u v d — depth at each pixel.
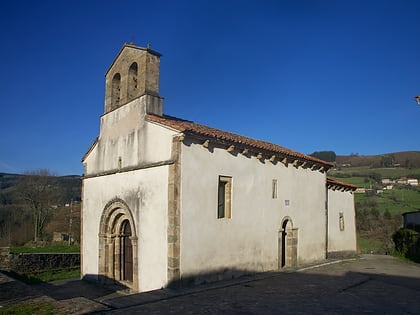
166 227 12.73
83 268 17.98
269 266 16.33
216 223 13.90
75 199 48.97
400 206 44.72
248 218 15.42
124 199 15.26
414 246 22.27
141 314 9.33
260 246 15.91
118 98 17.66
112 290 15.52
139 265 13.91
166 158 13.25
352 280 14.35
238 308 9.99
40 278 18.48
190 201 13.02
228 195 14.66
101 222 16.78
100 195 17.11
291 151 20.23
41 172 39.91
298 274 15.70
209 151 13.95
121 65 16.89
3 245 32.97
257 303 10.57
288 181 18.16
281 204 17.47
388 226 38.50
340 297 11.45
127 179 15.24
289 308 10.05
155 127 13.98
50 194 40.50
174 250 12.33
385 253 27.20
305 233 19.08
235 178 14.97
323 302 10.78
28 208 39.97
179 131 12.79
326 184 21.72
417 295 11.88
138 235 14.17
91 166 18.30
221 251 13.99
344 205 23.97
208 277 13.34
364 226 40.00
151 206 13.62
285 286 13.09
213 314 9.39
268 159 16.89
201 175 13.52
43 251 24.67
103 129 17.62
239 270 14.69
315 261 19.61
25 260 19.41
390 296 11.70
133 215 14.61
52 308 9.33
